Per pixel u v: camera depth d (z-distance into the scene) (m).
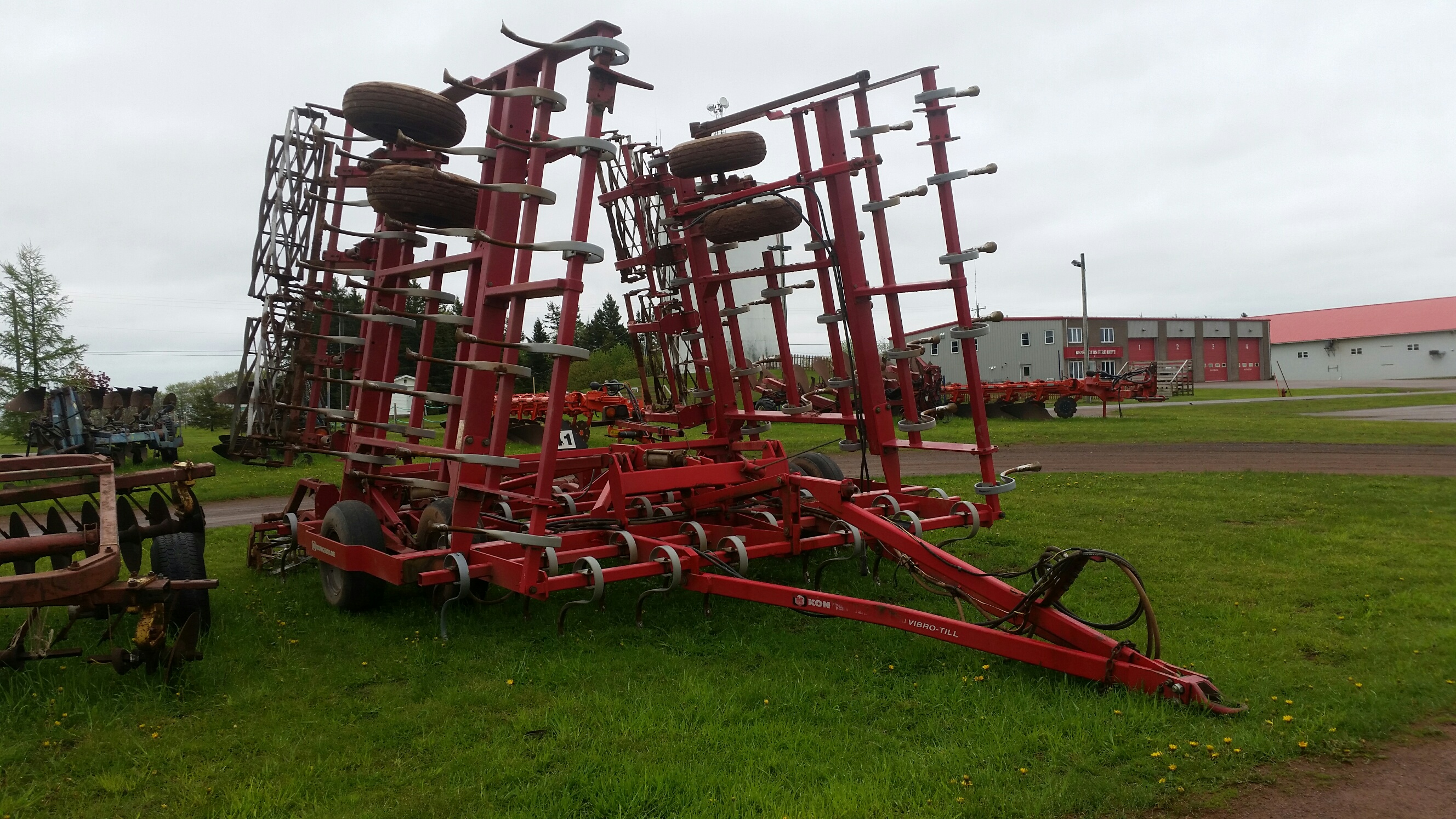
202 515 5.68
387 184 6.12
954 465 15.63
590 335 54.28
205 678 4.69
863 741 3.85
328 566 6.43
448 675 4.83
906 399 6.90
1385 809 3.21
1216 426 22.58
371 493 6.99
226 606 6.41
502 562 5.39
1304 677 4.46
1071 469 14.29
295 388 8.29
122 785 3.50
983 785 3.39
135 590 4.25
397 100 6.05
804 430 24.75
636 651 5.16
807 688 4.45
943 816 3.15
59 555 5.42
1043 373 62.59
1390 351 78.44
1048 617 4.57
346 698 4.52
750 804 3.28
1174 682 4.01
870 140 6.55
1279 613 5.70
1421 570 6.81
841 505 6.09
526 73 5.82
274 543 7.68
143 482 5.33
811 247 6.82
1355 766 3.56
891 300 6.68
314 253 7.97
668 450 7.58
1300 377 82.38
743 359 8.28
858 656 4.97
